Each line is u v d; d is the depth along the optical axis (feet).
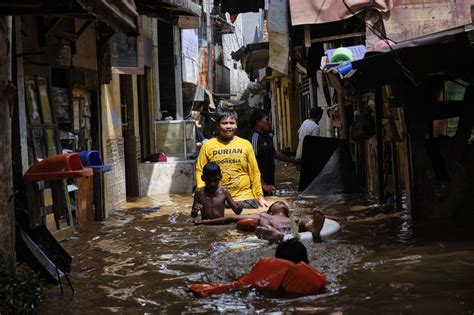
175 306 16.55
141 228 29.81
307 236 24.41
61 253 21.81
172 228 29.35
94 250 24.76
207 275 19.80
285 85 95.04
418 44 25.99
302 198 39.68
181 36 69.87
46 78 28.14
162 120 58.34
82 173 21.08
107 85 38.22
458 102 27.94
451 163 28.12
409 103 28.09
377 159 36.78
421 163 28.12
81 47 32.89
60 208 25.32
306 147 42.91
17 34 23.04
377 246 22.90
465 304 15.35
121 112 46.06
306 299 16.44
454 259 20.17
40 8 19.65
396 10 38.17
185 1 35.60
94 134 35.27
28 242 19.76
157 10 35.63
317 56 51.47
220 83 117.50
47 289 18.98
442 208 28.19
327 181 41.86
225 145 34.88
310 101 75.97
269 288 17.17
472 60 26.05
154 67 57.52
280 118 101.76
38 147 26.53
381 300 16.03
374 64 26.89
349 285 17.62
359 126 37.91
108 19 19.47
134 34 23.30
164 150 52.54
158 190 47.88
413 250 21.88
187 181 48.16
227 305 16.30
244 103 135.13
